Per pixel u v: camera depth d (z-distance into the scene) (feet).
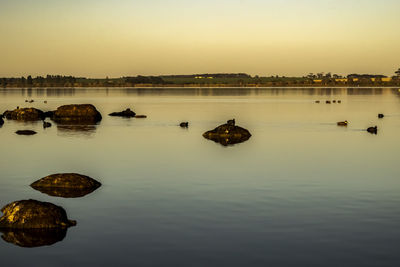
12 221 65.10
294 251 56.44
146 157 124.57
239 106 390.42
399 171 104.78
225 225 65.62
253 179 95.76
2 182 93.56
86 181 88.74
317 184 91.25
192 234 62.18
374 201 78.43
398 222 67.00
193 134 180.14
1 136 173.88
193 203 77.05
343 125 217.97
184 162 116.47
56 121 244.01
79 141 159.12
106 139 164.55
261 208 73.92
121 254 56.08
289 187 88.53
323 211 72.28
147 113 306.35
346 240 59.93
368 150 137.90
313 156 126.31
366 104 417.90
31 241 60.34
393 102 455.63
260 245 58.23
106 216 70.23
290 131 191.72
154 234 62.34
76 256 55.77
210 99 543.39
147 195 82.48
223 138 167.22
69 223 66.28
